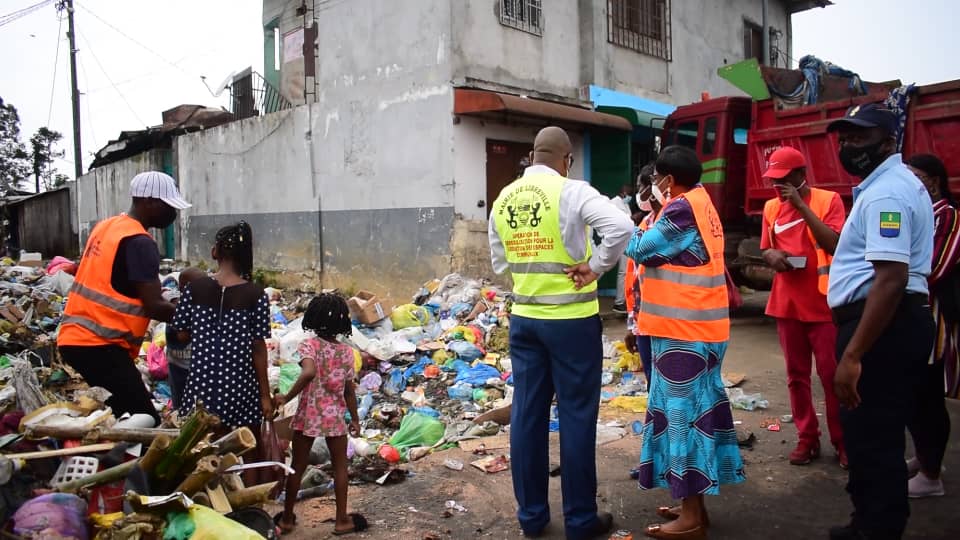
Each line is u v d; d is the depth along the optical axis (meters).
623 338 8.37
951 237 3.63
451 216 10.09
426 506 3.88
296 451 3.59
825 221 4.07
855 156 2.91
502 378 6.79
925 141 6.71
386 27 10.93
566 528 3.41
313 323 3.61
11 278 10.95
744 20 16.55
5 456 2.85
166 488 2.93
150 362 6.50
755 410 5.53
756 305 11.32
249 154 14.24
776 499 3.83
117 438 3.13
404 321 8.43
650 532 3.41
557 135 3.54
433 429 5.23
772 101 8.50
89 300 3.65
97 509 2.87
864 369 2.88
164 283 10.39
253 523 2.96
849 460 2.99
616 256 3.21
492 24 10.52
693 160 3.45
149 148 18.31
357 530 3.56
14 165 33.41
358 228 11.69
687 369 3.30
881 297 2.69
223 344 3.40
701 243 3.30
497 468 4.42
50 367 5.29
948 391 3.64
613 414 5.56
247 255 3.56
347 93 11.75
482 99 9.50
